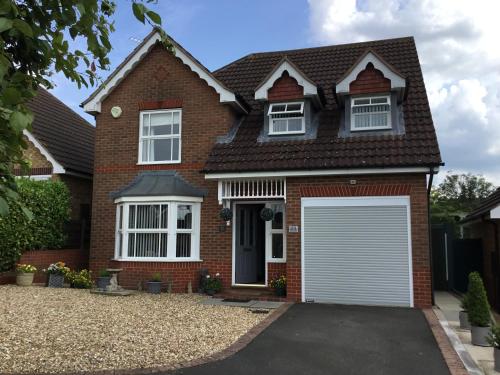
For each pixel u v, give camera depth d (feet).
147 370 21.25
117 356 23.12
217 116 49.24
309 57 60.18
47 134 60.85
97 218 51.13
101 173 51.75
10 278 48.03
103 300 39.42
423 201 39.81
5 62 9.77
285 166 42.09
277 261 45.29
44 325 29.12
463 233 77.82
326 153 42.70
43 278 49.96
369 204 41.06
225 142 48.44
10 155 11.29
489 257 47.37
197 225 47.42
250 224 50.93
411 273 39.45
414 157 39.47
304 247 42.22
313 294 41.52
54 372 20.53
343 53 59.21
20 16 12.36
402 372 22.16
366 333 29.55
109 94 52.60
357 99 45.68
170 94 50.88
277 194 44.27
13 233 46.91
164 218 47.19
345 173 40.68
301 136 46.70
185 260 46.39
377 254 40.45
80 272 49.65
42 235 50.21
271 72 47.67
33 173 57.62
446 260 55.42
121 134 51.80
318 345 26.55
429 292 38.81
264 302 40.93
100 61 14.30
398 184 40.52
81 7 11.86
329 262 41.50
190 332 28.58
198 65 49.65
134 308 36.01
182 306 37.70
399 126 44.32
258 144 46.85
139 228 47.67
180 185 48.29
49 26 13.02
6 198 10.93
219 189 45.80
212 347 25.44
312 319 33.73
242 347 25.64
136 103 51.78
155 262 46.52
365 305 39.93
